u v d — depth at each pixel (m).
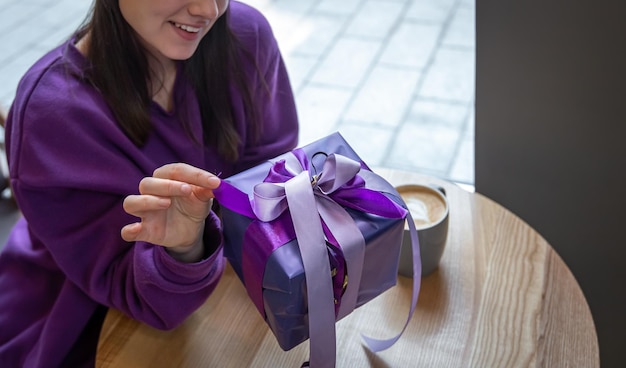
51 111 0.97
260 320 0.98
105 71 0.99
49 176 0.96
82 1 3.06
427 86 2.45
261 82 1.20
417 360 0.91
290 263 0.76
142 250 0.91
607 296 1.54
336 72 2.55
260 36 1.21
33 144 0.97
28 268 1.18
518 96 1.37
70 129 0.97
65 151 0.97
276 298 0.77
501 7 1.29
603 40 1.23
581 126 1.35
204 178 0.78
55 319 1.06
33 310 1.14
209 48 1.09
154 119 1.05
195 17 0.93
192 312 0.96
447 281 1.02
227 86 1.13
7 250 1.19
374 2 2.91
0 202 1.46
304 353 0.93
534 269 1.03
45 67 1.00
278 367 0.92
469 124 2.28
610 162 1.36
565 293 0.99
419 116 2.33
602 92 1.29
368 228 0.80
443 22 2.75
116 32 0.98
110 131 0.99
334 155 0.81
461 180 2.08
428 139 2.24
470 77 2.47
